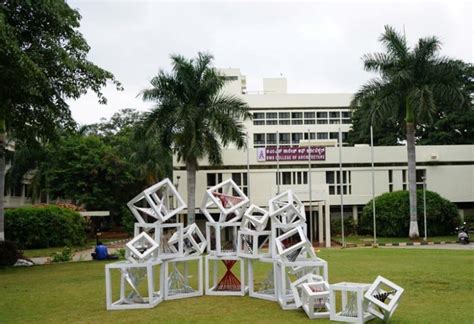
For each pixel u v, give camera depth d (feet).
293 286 33.94
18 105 66.03
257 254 38.60
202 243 42.55
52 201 184.34
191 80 94.17
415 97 96.68
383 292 30.32
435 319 28.86
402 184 131.03
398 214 113.19
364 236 122.42
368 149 130.52
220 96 97.76
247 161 119.44
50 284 48.42
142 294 41.55
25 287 46.73
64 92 64.28
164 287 38.37
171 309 34.60
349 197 129.18
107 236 159.74
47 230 113.19
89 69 61.98
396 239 110.52
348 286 29.17
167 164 153.89
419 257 64.28
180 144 94.53
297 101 223.10
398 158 131.44
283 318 30.73
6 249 68.74
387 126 169.07
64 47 62.34
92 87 64.90
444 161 131.75
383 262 58.85
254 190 127.24
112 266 35.40
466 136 156.15
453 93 99.66
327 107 224.12
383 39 102.89
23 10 57.57
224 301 37.27
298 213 38.09
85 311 34.50
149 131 92.58
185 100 95.50
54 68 61.21
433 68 100.73
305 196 113.80
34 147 74.28
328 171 129.90
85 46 63.62
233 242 44.37
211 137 95.09
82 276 54.44
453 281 42.88
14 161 151.02
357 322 28.40
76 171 144.15
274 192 123.75
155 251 37.65
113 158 146.82
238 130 94.73
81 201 144.87
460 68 102.73
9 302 38.37
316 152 129.29
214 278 42.37
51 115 67.41
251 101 221.05
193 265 63.21
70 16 62.59
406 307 32.40
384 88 102.32
